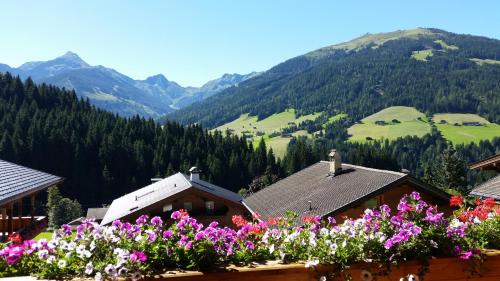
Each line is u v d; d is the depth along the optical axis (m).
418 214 3.86
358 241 3.57
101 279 2.95
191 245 3.23
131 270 3.00
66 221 49.25
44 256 3.08
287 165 79.75
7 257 3.05
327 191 18.44
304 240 3.64
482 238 3.93
